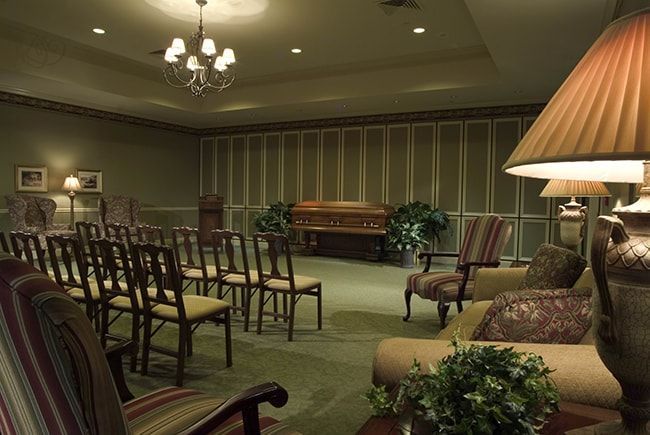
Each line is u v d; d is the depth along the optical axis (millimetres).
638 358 766
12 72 5574
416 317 4020
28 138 6965
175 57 4262
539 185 6852
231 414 1062
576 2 3502
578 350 1283
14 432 793
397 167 7855
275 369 2785
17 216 6355
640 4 3041
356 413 2250
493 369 938
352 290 5137
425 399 882
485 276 3059
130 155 8469
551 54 4707
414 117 7668
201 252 3625
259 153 9148
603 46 712
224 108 7887
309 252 7887
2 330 703
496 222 3721
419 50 5648
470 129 7289
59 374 710
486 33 4152
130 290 2719
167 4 4418
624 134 589
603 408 1152
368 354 3059
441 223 7105
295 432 1313
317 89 7016
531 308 1502
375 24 4801
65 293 730
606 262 763
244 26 4926
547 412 917
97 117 7848
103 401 752
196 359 2928
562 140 647
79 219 7672
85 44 5637
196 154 9797
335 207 7492
